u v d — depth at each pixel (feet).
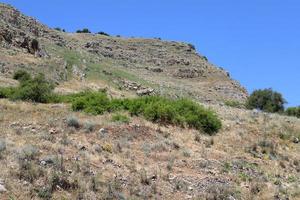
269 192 53.57
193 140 70.64
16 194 38.58
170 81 291.58
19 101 91.20
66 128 62.85
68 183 42.34
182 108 81.51
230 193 50.47
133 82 222.07
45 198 39.37
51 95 99.40
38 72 163.73
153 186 47.60
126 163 53.26
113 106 81.10
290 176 62.85
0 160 43.88
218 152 67.15
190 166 57.93
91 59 268.62
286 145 80.64
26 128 60.80
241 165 62.54
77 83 174.50
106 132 64.03
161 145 62.59
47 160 45.96
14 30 205.36
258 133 83.25
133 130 67.10
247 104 199.93
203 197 48.24
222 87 314.96
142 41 396.57
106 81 208.44
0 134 55.16
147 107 78.69
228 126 84.12
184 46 399.85
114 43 375.66
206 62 383.86
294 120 99.04
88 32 430.61
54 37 302.45
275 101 193.67
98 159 51.96
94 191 42.93
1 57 168.76
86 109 78.43
